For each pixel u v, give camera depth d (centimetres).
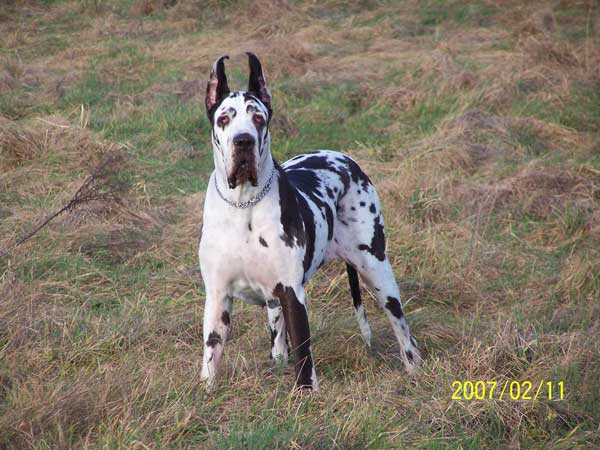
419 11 2223
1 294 778
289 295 648
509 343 718
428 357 766
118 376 605
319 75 1655
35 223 964
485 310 871
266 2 2152
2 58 1706
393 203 1080
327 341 754
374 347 783
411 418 612
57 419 548
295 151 1329
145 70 1689
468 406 614
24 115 1400
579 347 706
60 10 2161
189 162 1245
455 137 1318
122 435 532
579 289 887
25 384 602
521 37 1905
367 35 2020
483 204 1096
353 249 767
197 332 777
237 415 587
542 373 664
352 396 627
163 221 1028
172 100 1477
